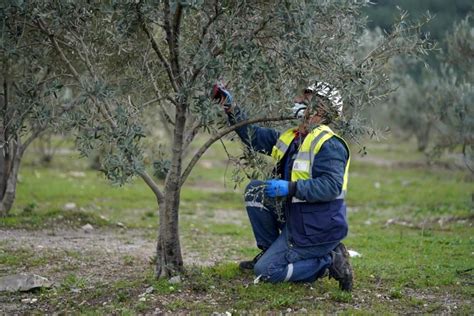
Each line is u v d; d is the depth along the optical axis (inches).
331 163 461.7
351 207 1220.5
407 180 1593.3
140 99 487.8
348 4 426.0
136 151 416.2
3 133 518.6
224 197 1306.6
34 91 480.4
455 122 978.1
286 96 446.6
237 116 474.0
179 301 456.4
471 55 955.3
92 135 426.3
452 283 542.6
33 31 491.8
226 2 424.2
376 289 514.3
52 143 2016.5
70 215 881.5
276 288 483.5
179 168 483.5
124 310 439.8
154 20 439.5
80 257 641.0
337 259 480.7
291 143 485.4
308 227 472.1
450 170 1569.9
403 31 462.0
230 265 554.9
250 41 423.8
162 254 496.7
